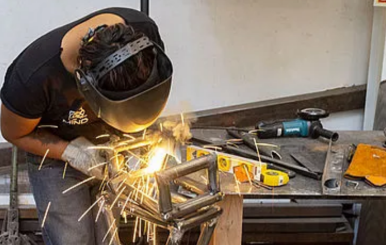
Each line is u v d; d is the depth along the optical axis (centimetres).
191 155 166
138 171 132
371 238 223
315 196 150
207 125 238
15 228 214
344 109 257
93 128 157
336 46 251
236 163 159
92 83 108
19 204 222
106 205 130
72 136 157
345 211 249
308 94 255
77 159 148
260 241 235
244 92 249
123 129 116
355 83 261
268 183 153
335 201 240
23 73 133
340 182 156
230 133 193
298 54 248
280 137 193
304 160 171
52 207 160
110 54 107
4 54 215
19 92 133
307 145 187
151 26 146
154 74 110
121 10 145
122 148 135
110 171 129
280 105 247
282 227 234
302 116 195
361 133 202
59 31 139
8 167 227
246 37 239
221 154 163
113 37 111
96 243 166
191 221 115
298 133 193
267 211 234
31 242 215
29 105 135
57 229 161
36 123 144
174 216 113
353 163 168
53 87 136
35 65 133
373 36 240
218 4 229
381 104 239
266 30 240
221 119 240
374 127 241
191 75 239
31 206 221
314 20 244
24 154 222
